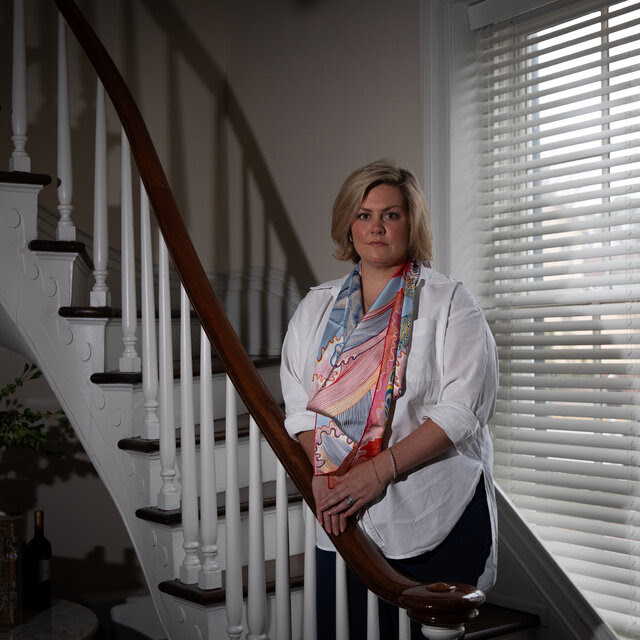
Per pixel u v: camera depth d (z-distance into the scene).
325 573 1.79
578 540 2.59
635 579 2.45
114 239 3.45
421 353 1.72
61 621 2.55
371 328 1.74
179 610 2.10
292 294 3.44
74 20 2.47
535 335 2.75
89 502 3.24
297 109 3.42
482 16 2.83
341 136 3.21
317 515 1.64
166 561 2.16
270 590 2.01
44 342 2.34
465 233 2.85
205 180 3.75
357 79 3.13
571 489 2.63
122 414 2.31
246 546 2.28
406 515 1.68
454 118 2.83
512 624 2.46
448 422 1.64
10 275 2.31
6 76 3.23
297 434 1.81
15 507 3.11
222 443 2.44
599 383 2.55
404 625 1.56
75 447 3.21
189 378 2.03
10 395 3.14
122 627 3.23
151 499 2.22
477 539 1.71
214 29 3.82
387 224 1.78
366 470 1.62
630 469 2.48
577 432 2.65
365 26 3.10
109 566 3.27
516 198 2.85
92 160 3.41
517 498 2.77
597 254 2.57
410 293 1.77
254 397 1.79
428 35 2.84
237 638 1.87
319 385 1.77
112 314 2.37
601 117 2.60
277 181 3.52
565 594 2.50
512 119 2.87
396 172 1.81
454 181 2.82
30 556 2.67
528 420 2.72
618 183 2.62
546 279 2.79
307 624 1.73
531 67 2.75
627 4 2.57
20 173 2.31
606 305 2.55
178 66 3.70
